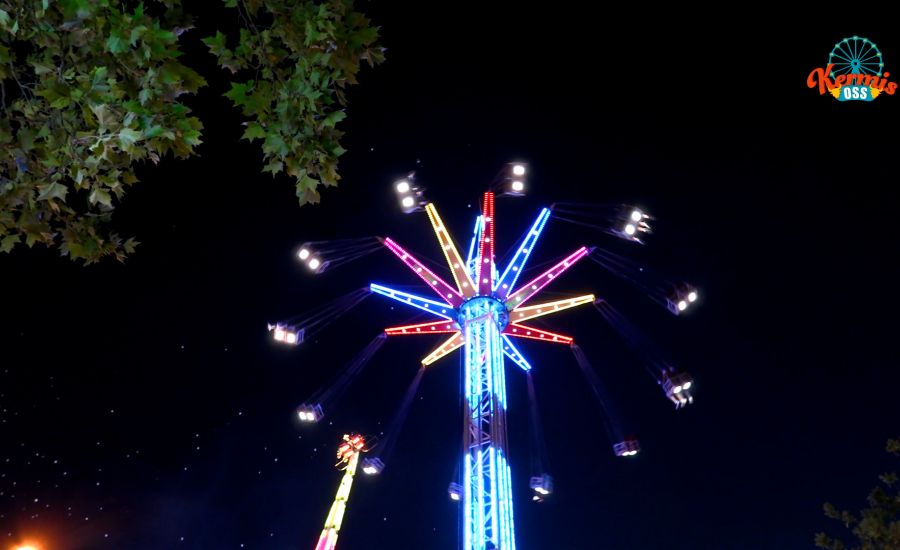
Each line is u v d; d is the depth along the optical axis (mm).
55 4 7699
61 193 7996
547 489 32031
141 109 7758
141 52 7828
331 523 42250
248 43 8727
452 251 30734
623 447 33219
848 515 24328
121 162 8453
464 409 26266
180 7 8617
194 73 8047
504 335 31375
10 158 8336
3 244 8812
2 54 7758
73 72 7688
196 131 8219
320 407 33656
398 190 33094
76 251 9297
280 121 8562
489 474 24594
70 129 8008
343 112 8664
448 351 32188
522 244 30922
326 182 8914
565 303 30375
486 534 23562
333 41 8742
